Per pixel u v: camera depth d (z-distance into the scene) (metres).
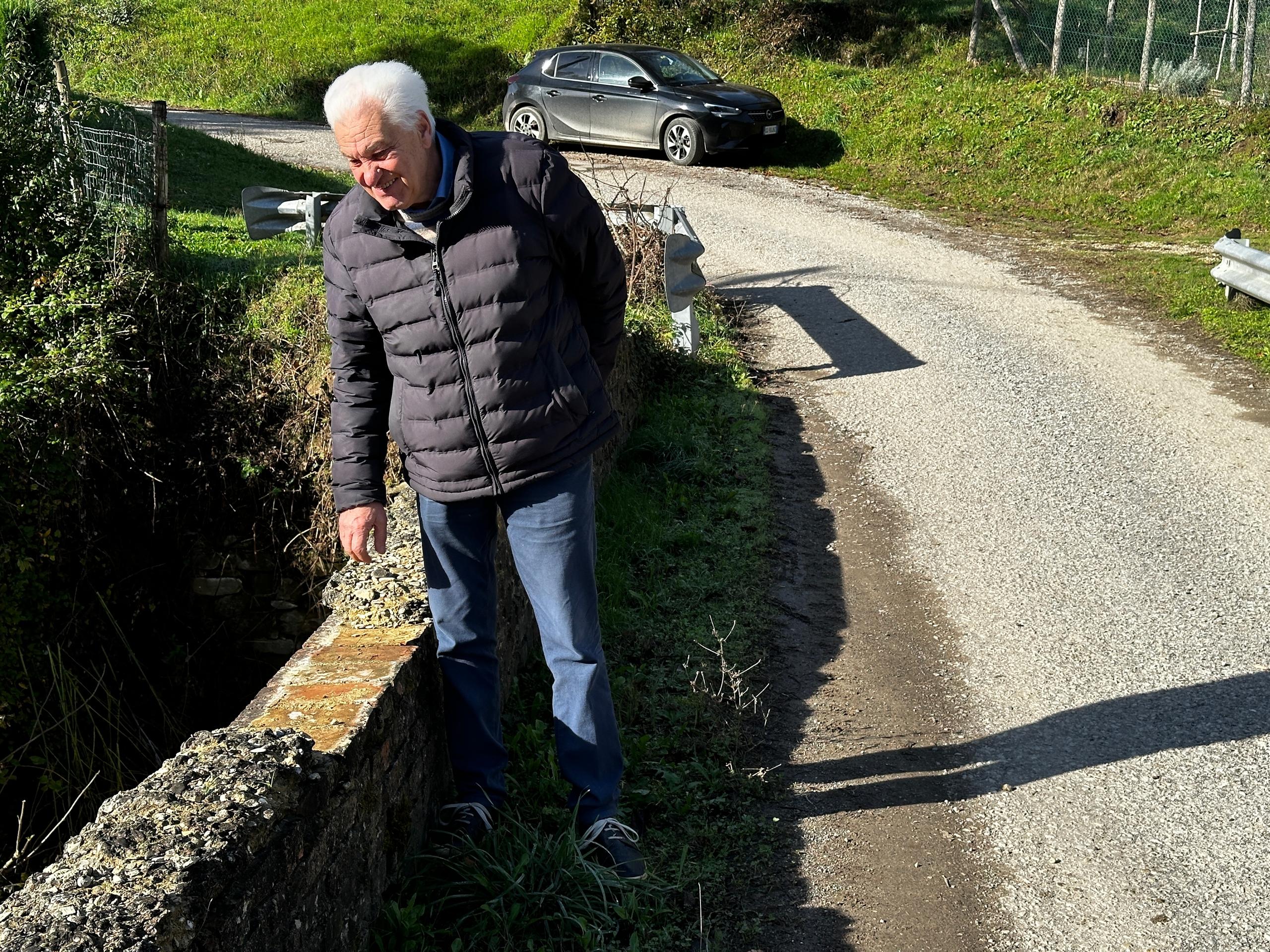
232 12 25.66
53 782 6.01
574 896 2.88
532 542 2.81
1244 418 7.15
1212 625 4.58
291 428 6.78
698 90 15.99
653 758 3.69
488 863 2.91
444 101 21.08
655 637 4.55
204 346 7.14
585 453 2.79
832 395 7.84
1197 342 8.76
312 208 9.16
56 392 6.37
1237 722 3.87
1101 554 5.32
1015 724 3.94
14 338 6.83
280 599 6.97
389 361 2.76
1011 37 17.00
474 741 3.12
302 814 2.29
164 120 7.74
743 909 3.03
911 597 4.95
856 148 16.17
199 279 7.74
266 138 17.62
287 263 8.27
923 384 7.95
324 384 6.70
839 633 4.64
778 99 16.58
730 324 9.46
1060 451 6.68
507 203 2.58
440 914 2.83
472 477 2.75
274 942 2.15
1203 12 17.41
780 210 13.75
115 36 24.78
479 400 2.66
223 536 6.95
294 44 23.88
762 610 4.82
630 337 6.92
